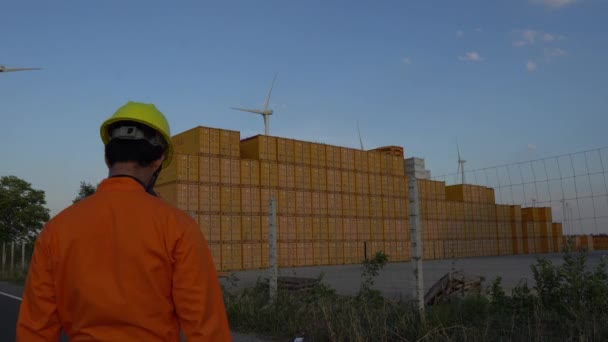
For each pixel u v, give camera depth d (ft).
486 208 149.28
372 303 28.78
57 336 6.11
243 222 92.22
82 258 5.80
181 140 92.84
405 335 23.18
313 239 103.40
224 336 6.01
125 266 5.76
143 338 5.69
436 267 81.15
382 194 119.55
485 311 26.32
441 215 134.10
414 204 24.97
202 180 88.02
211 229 87.86
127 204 6.04
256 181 95.55
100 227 5.91
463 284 33.68
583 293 24.16
